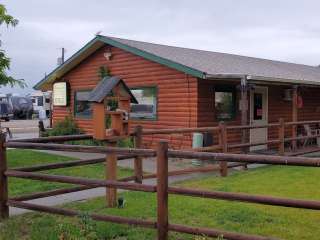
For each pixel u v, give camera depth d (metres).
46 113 43.81
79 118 18.73
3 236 6.18
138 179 8.71
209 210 7.32
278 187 9.33
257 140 16.67
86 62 18.47
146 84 16.05
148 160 13.95
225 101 15.47
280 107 17.78
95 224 6.25
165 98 15.43
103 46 17.55
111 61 17.34
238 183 9.84
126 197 8.35
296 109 16.84
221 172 10.92
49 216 7.13
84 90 18.58
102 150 6.20
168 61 14.79
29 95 48.84
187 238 5.95
